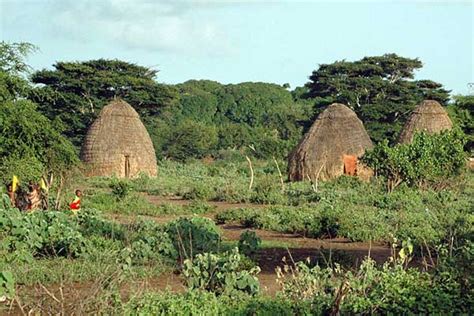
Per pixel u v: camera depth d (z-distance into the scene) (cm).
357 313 1209
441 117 5925
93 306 1178
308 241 2481
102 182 5100
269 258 2061
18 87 2638
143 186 4862
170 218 3181
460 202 3362
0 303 1338
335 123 5719
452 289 1251
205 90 13350
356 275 1413
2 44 2652
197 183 5012
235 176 6150
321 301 1241
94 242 1922
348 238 2491
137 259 1842
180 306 1185
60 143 2773
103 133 6019
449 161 4066
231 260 1380
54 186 2958
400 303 1223
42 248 1912
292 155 5744
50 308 1218
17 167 2531
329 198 3650
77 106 6931
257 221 2858
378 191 4006
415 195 3538
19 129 2566
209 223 2170
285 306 1219
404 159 4031
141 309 1180
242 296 1320
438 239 2083
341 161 5588
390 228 2506
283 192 4206
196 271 1374
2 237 1872
